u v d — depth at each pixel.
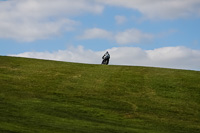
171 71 66.69
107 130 34.22
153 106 48.12
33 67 64.50
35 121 33.94
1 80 53.56
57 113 39.72
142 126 38.91
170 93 54.06
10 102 41.78
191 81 60.06
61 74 60.56
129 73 63.31
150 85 56.97
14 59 70.38
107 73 62.84
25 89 49.88
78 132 31.55
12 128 29.39
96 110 43.69
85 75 60.72
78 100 47.47
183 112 46.94
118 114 43.28
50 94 48.91
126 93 52.72
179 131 38.62
